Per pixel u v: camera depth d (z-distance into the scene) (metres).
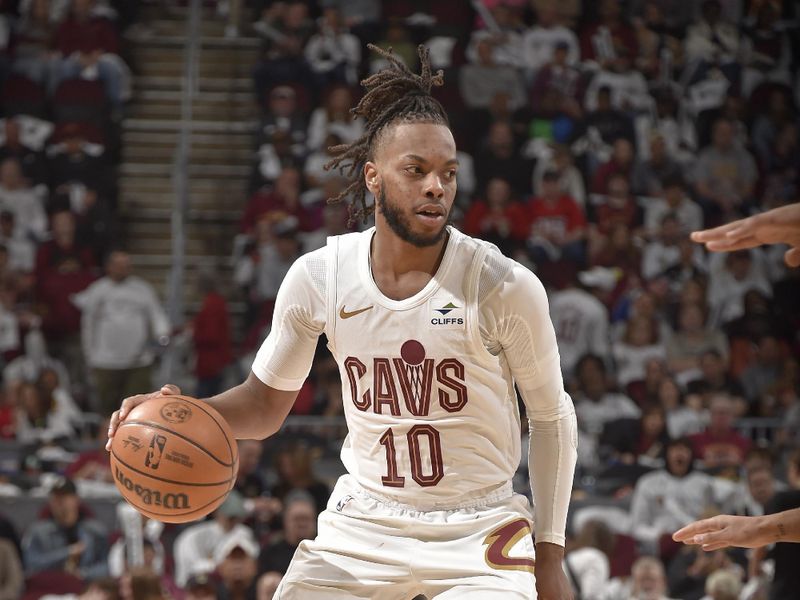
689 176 18.22
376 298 4.06
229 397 4.38
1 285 14.99
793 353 16.03
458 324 3.98
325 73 18.72
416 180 3.94
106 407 14.31
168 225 18.28
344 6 19.67
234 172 18.86
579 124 18.33
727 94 19.48
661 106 18.83
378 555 4.05
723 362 14.72
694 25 20.06
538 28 19.34
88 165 17.56
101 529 10.59
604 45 19.34
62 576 10.20
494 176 17.42
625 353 14.90
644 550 11.11
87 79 18.47
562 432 4.18
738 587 9.32
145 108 19.53
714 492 11.44
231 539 10.20
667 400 13.57
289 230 15.60
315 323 4.21
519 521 4.08
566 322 14.90
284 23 19.52
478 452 4.06
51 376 13.44
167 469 3.98
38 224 16.56
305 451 10.91
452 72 18.59
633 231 16.89
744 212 18.08
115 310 14.38
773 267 16.78
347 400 4.18
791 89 19.69
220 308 14.42
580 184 17.28
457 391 4.01
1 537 10.38
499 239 16.05
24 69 18.45
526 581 3.97
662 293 15.88
